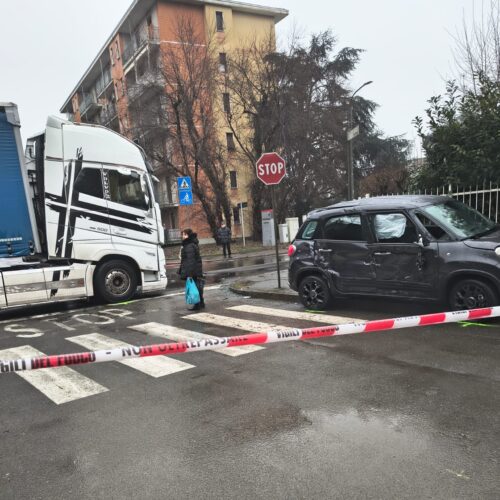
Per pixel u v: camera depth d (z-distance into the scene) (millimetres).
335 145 29781
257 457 3158
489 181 9125
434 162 10219
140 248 9969
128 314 8539
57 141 9008
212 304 9102
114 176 9625
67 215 9102
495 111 8953
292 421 3668
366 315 7094
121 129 30734
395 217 6707
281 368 4949
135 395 4441
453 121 9680
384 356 5094
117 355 3576
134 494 2824
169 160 25484
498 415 3535
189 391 4453
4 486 3006
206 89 24938
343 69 32281
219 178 27172
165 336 6648
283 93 26609
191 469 3064
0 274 8547
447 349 5156
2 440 3670
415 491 2670
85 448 3451
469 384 4148
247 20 37500
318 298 7695
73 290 9242
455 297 6102
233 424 3688
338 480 2824
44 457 3357
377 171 36750
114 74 42125
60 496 2854
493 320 6148
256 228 30328
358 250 7023
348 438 3332
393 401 3908
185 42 24844
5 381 5039
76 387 4742
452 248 6051
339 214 7348
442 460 2969
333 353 5336
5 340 7082
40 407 4289
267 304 8703
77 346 6391
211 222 27656
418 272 6363
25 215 8867
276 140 27031
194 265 8539
